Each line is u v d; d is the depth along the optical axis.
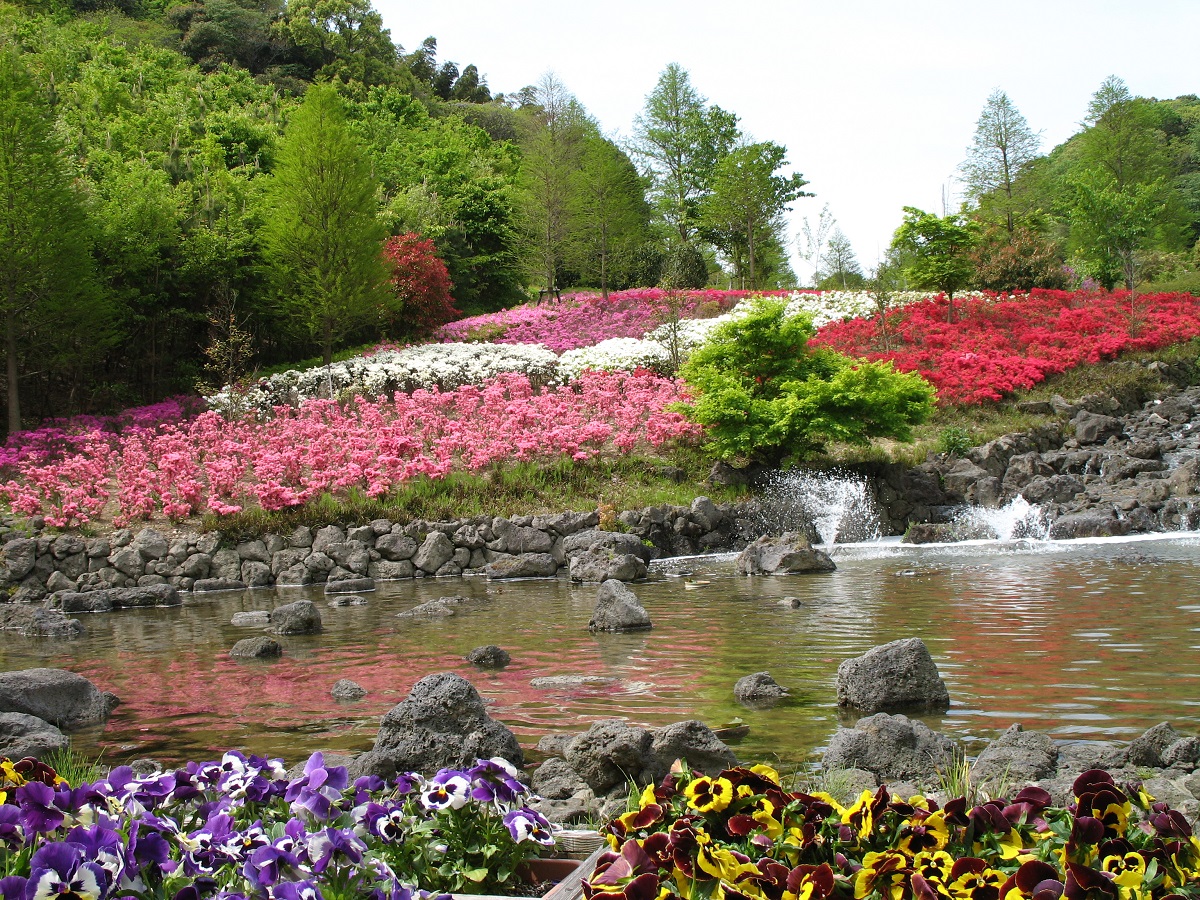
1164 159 61.75
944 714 6.42
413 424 21.81
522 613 11.98
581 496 18.62
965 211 44.75
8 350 23.50
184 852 3.13
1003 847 2.87
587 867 3.41
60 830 3.17
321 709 7.41
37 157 23.64
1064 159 73.62
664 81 61.09
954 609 10.47
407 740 5.59
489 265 47.28
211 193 31.14
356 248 28.66
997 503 19.67
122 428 24.45
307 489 18.19
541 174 40.59
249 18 80.88
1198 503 17.11
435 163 54.66
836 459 20.66
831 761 5.33
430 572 16.67
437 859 3.68
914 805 3.10
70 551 16.19
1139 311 32.09
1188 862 2.68
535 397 23.92
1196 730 5.83
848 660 6.90
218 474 18.12
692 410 20.14
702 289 43.81
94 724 7.18
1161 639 8.44
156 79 59.34
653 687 7.63
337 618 12.21
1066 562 13.91
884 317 29.77
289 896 2.84
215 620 12.72
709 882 2.66
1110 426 22.92
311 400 23.64
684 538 17.78
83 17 74.81
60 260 23.61
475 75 105.12
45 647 10.99
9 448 21.59
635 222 51.62
